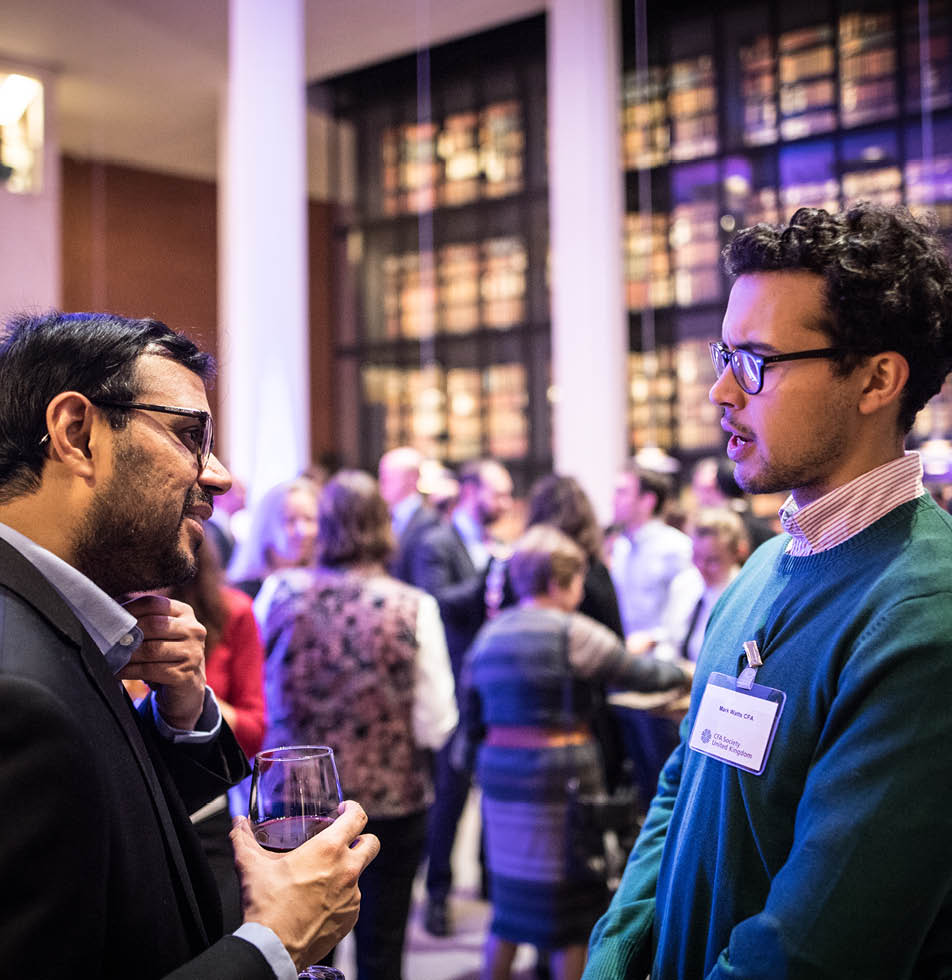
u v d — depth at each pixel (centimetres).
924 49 711
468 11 771
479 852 385
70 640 85
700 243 811
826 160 753
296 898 91
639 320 835
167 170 1108
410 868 244
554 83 755
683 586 379
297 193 608
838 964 85
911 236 100
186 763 123
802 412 101
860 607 96
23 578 85
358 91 980
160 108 942
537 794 241
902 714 88
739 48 786
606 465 735
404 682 243
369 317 1001
